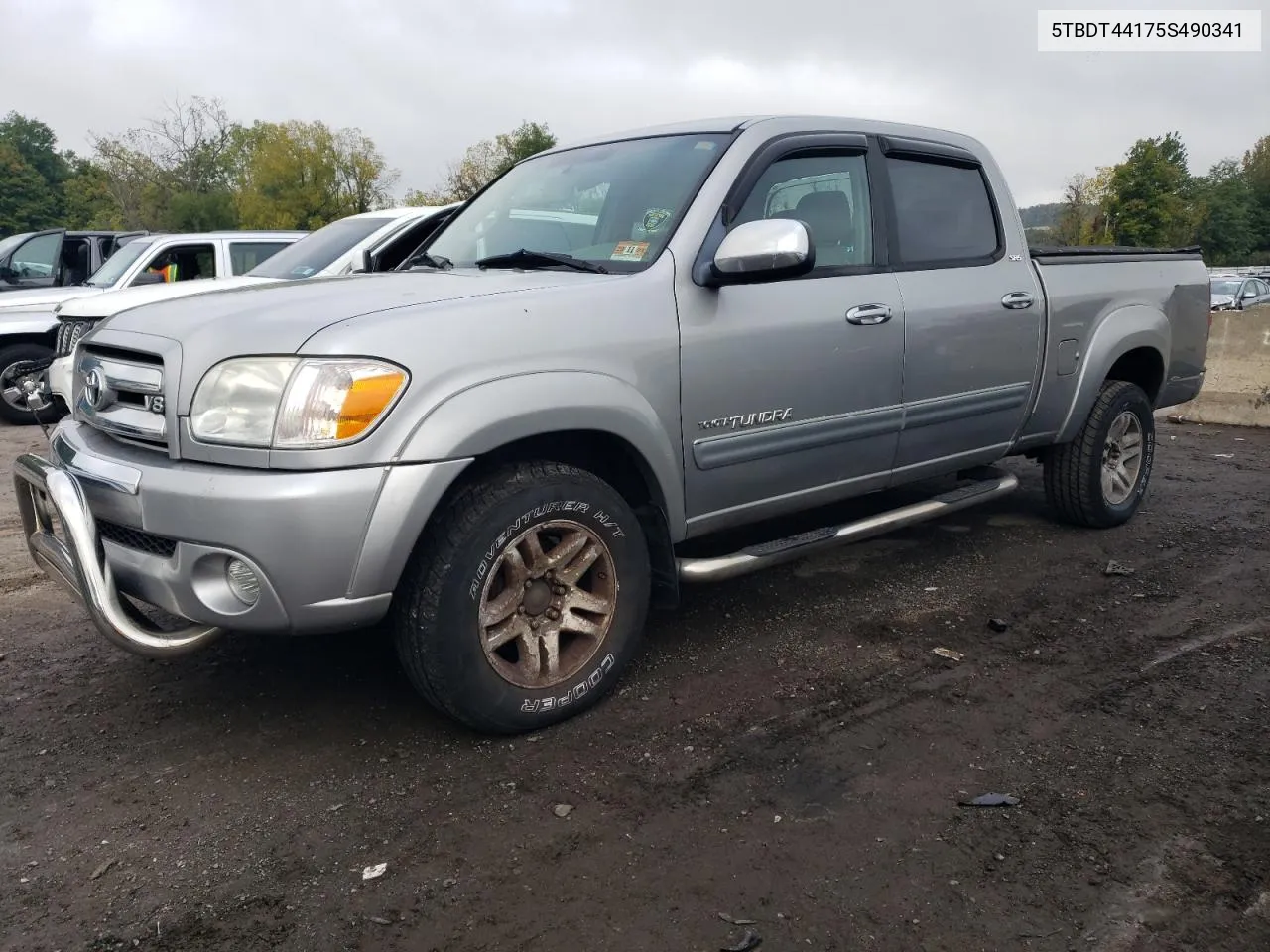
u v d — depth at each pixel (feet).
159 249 29.60
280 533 8.27
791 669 11.58
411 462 8.60
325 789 9.05
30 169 248.32
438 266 12.85
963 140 14.90
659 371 10.36
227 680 11.39
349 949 6.99
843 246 12.64
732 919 7.23
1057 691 10.96
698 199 11.21
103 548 9.08
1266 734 9.96
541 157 14.39
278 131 156.46
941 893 7.50
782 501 12.11
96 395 9.86
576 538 10.03
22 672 11.77
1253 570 15.14
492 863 7.93
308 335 8.57
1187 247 18.81
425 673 9.29
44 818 8.69
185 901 7.53
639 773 9.27
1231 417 29.86
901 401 12.94
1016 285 14.53
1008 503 19.21
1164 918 7.22
